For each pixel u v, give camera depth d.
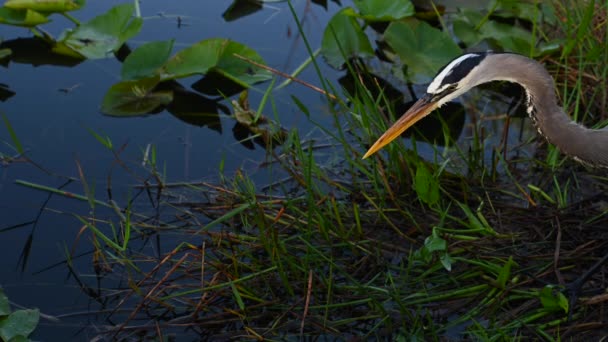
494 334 5.16
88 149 7.00
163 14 8.70
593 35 7.67
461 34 8.01
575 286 5.42
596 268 5.38
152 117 7.40
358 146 7.01
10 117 7.29
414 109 5.52
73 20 8.07
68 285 5.78
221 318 5.41
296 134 6.25
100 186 6.64
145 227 6.27
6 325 5.14
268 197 6.46
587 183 6.59
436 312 5.43
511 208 6.19
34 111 7.38
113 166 6.84
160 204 6.48
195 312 5.39
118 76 7.85
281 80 7.81
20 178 6.68
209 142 7.14
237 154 7.00
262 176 6.75
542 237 5.90
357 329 5.33
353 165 6.78
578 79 7.33
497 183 6.61
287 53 8.12
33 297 5.67
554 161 6.62
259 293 5.61
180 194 6.57
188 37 8.26
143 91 7.42
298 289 5.57
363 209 6.27
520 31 8.10
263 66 7.04
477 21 8.11
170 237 6.20
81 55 7.88
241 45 7.74
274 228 5.81
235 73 7.75
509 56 5.34
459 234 6.00
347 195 6.49
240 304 5.21
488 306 5.37
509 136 7.21
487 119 7.45
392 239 6.03
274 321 5.41
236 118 7.21
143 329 5.38
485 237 5.84
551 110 5.43
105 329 5.40
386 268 5.76
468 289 5.45
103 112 7.35
